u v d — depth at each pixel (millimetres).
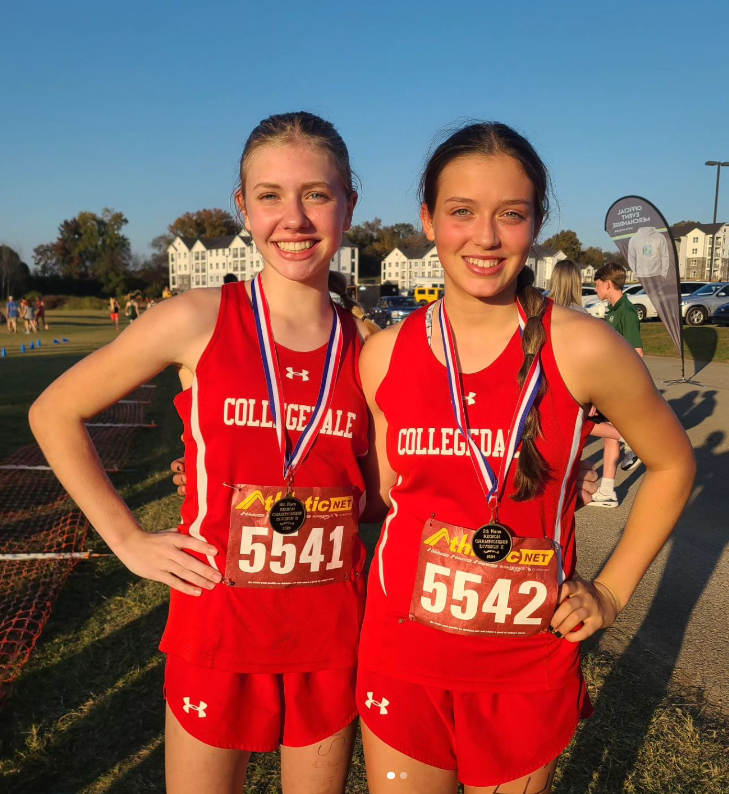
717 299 23281
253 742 1520
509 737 1407
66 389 1503
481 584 1371
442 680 1410
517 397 1380
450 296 1459
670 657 3156
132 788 2367
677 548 4531
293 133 1543
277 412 1508
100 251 94562
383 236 105625
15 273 80750
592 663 3084
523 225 1357
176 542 1518
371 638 1500
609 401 1376
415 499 1451
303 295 1590
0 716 2752
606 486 5523
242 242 91938
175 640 1534
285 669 1512
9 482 6176
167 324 1504
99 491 1527
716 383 11508
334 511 1543
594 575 4125
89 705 2826
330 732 1569
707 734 2584
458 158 1347
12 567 4160
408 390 1449
